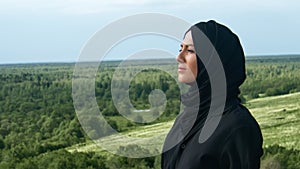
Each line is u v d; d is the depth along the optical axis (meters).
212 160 2.66
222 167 2.66
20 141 26.47
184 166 2.72
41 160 22.31
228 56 2.69
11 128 27.50
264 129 31.92
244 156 2.60
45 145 23.22
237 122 2.63
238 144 2.61
